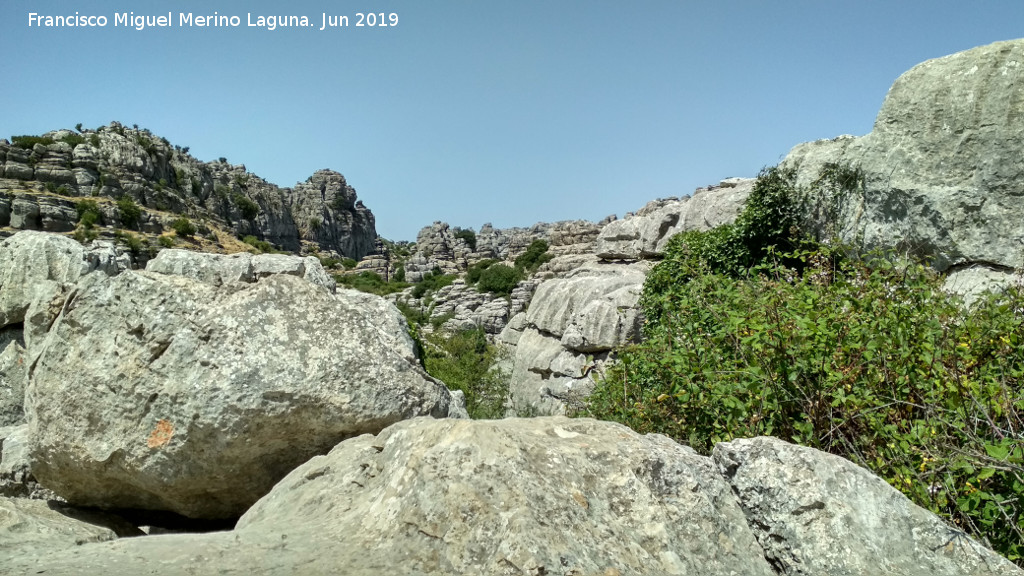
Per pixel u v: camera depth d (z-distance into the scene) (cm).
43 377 498
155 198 10019
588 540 321
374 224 19962
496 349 2295
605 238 2411
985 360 551
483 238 14800
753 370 531
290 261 669
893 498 360
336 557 322
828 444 518
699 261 895
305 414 473
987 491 439
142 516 541
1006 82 1126
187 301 486
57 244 786
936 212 1175
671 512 354
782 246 1541
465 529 319
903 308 572
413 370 517
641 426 677
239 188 14838
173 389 467
